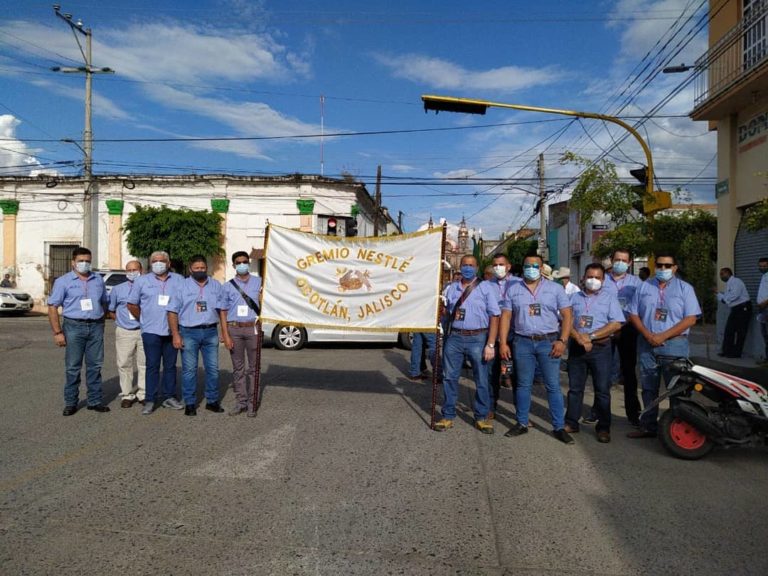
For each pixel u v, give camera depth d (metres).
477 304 6.57
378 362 12.02
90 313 7.14
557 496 4.69
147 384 7.20
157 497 4.52
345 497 4.59
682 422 5.72
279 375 10.13
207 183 27.75
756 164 12.16
